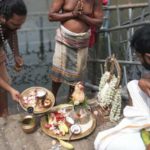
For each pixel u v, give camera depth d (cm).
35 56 678
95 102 344
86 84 423
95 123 312
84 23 361
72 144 294
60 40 368
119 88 321
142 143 235
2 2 285
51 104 317
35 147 292
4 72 349
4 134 306
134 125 240
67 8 356
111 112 322
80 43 365
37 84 591
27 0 728
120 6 383
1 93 354
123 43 412
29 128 303
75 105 310
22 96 320
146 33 211
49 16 365
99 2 363
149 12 352
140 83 231
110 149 242
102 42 407
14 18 286
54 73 384
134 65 377
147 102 236
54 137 297
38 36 698
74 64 375
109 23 414
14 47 347
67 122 305
